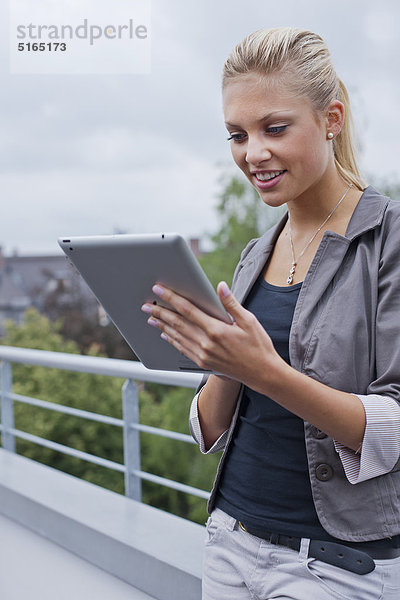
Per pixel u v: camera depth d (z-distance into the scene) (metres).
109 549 1.92
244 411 1.06
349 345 0.90
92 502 2.20
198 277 0.82
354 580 0.92
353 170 1.02
